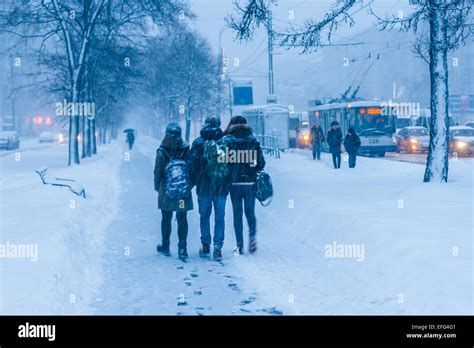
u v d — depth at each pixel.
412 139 43.94
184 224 11.20
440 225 10.63
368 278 8.87
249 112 54.69
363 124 40.84
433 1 15.25
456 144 38.59
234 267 10.46
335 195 15.52
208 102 67.56
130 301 8.33
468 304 6.74
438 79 16.55
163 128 87.94
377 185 17.28
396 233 9.99
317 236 12.12
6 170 34.22
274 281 9.29
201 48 66.75
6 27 32.84
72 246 10.59
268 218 15.14
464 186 15.58
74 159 34.41
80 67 33.94
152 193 22.50
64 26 33.25
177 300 8.36
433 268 7.87
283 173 24.17
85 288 8.98
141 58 40.25
